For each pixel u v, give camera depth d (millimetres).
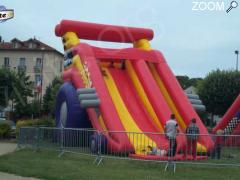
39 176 11203
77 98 18422
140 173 11484
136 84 18578
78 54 18484
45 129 16312
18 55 66938
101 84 16859
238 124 21422
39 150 16469
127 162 13266
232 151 13961
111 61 19328
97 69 17438
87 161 13562
